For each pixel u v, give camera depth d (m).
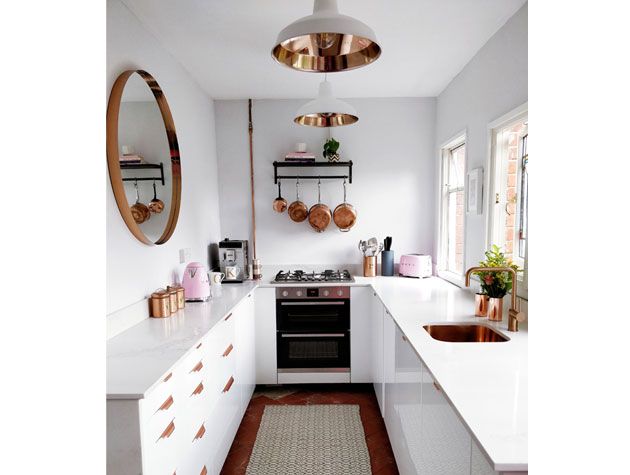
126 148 1.82
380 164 3.55
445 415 1.23
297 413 2.78
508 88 2.13
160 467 1.30
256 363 3.13
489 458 0.84
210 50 2.45
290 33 1.48
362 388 3.19
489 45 2.36
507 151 2.33
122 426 1.17
